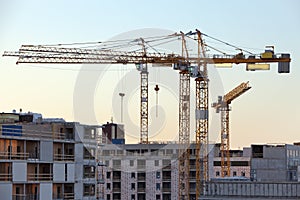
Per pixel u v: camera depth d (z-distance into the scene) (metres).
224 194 105.00
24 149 119.62
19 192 117.75
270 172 130.00
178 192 199.00
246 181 107.19
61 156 126.81
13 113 152.62
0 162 114.56
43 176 122.69
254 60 180.50
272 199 102.19
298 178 129.38
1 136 115.06
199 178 187.50
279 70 180.38
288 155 131.62
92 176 136.12
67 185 128.38
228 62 182.00
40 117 149.75
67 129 130.25
